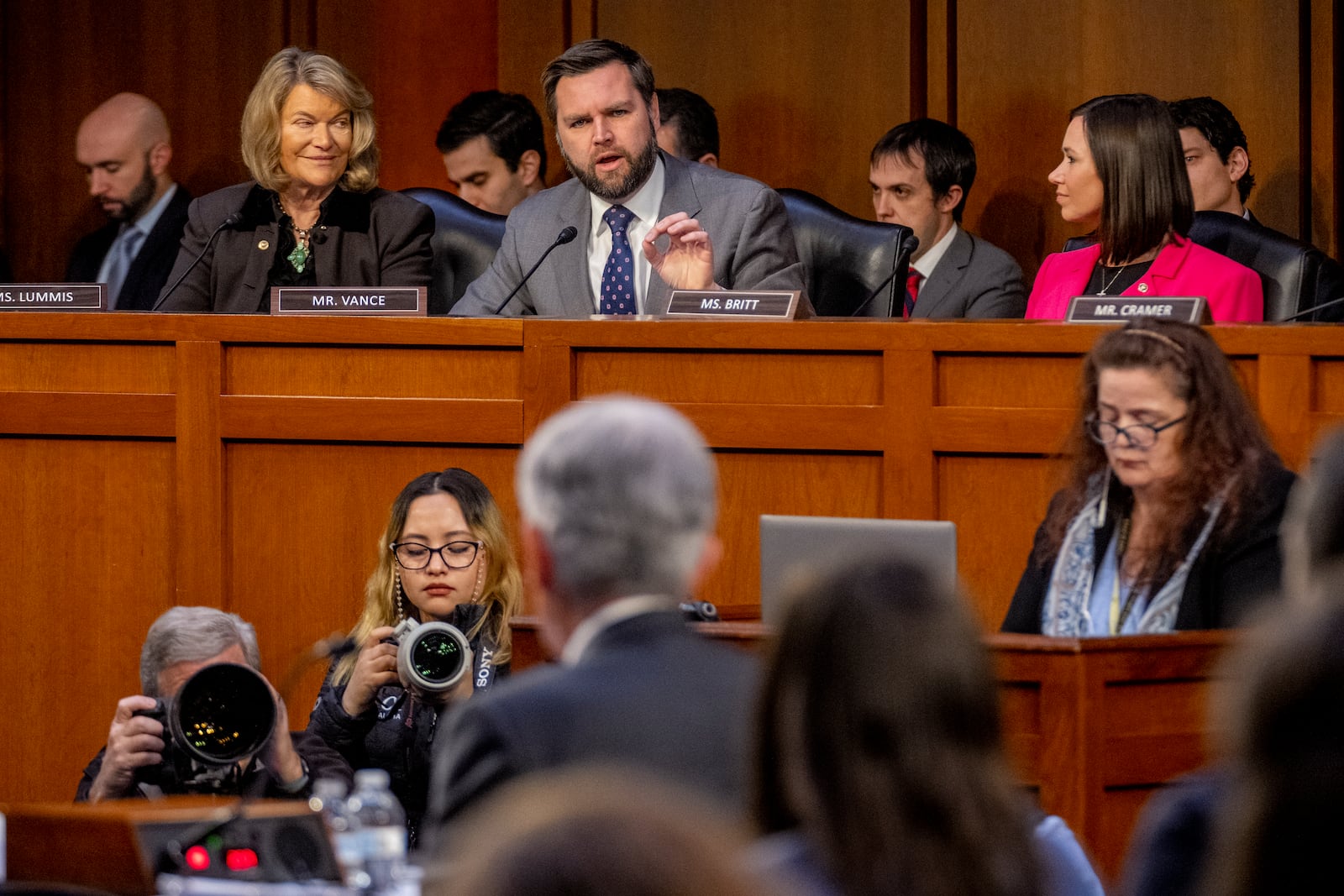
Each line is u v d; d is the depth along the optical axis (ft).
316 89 43.45
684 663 16.19
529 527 17.02
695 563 16.81
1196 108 49.32
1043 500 33.01
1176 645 23.09
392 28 62.90
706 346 34.42
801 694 12.91
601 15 62.28
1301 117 55.11
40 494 36.99
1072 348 32.71
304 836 19.51
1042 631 27.55
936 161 50.03
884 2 59.57
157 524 36.58
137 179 62.54
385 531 32.24
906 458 33.63
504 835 7.84
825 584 13.20
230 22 65.77
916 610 12.91
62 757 36.99
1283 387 31.76
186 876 18.84
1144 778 23.02
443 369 35.55
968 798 12.53
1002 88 58.65
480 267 48.60
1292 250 43.80
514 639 25.99
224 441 36.27
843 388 34.06
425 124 62.85
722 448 34.53
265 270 43.68
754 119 61.16
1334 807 10.63
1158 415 26.13
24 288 38.11
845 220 47.03
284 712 25.11
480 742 15.58
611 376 34.96
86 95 67.05
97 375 36.81
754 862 12.60
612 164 41.52
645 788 8.27
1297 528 15.14
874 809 12.51
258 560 36.24
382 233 44.19
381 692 29.37
